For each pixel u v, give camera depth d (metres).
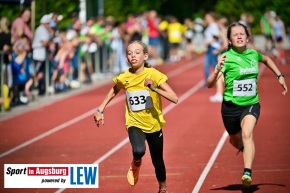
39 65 41.16
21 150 25.55
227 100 18.53
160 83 17.03
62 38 43.34
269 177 20.20
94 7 65.50
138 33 56.78
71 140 27.50
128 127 17.38
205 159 23.27
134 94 17.20
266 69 58.84
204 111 35.25
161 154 17.44
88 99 40.72
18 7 42.94
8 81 35.88
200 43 86.50
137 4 77.44
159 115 17.33
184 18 99.69
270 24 66.69
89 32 48.25
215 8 90.88
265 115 33.50
